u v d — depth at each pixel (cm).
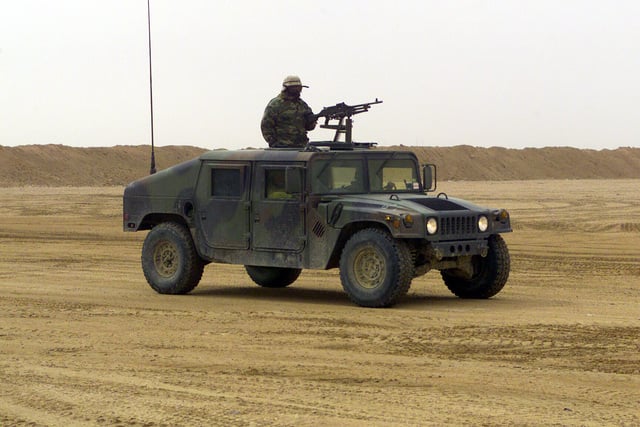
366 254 1647
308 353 1266
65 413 974
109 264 2458
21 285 2014
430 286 1981
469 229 1666
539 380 1102
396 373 1144
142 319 1553
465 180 10575
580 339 1341
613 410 970
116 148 10238
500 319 1522
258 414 955
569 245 2917
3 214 4556
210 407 984
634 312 1600
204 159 1836
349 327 1461
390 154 1795
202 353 1271
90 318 1564
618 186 7769
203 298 1811
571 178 11438
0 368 1184
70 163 9394
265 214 1758
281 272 1970
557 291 1895
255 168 1772
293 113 1883
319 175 1716
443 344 1317
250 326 1477
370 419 934
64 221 4069
